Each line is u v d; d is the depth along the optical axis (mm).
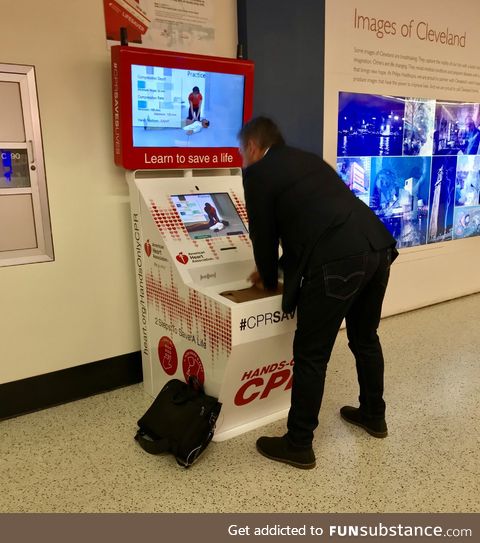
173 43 2586
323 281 1823
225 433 2270
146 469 2053
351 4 3145
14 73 2207
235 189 2574
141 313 2604
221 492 1909
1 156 2246
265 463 2094
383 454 2150
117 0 2406
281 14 2822
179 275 2178
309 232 1821
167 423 2129
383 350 3291
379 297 2064
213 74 2463
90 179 2512
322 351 1967
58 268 2496
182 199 2396
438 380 2854
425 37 3609
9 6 2156
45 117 2330
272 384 2311
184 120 2447
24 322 2443
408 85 3600
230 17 2752
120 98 2252
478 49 3986
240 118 2625
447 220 4164
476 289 4586
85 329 2637
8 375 2441
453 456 2135
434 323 3818
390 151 3631
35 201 2365
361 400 2297
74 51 2350
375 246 1868
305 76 3014
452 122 3975
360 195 3539
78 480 1980
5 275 2354
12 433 2330
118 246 2668
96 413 2514
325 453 2158
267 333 2055
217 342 2039
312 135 3141
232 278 2314
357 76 3295
